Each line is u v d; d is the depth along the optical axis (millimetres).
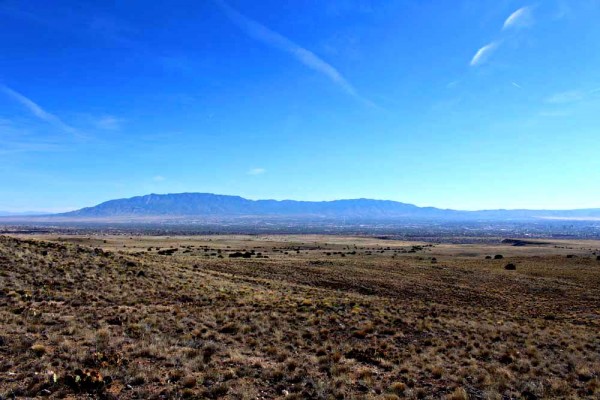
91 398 10672
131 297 24656
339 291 41375
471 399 12961
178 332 17891
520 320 28688
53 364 12625
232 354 15227
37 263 28766
